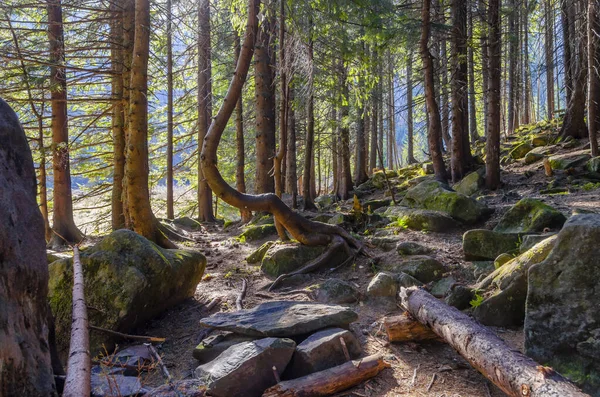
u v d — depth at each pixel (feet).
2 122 8.70
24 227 8.27
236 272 26.22
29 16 45.78
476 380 13.20
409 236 27.27
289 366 13.82
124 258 19.30
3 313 7.02
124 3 38.04
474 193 41.37
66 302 18.42
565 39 50.67
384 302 19.47
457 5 45.70
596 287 12.23
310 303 17.26
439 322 13.67
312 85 36.83
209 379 12.76
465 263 21.99
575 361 12.16
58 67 36.88
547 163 40.60
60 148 41.65
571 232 12.87
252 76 51.49
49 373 7.86
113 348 17.69
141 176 30.19
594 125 41.22
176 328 19.26
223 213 82.07
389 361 14.44
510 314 16.30
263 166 45.68
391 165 110.73
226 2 35.88
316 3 28.73
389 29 36.86
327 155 115.75
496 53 41.09
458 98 50.03
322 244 25.46
